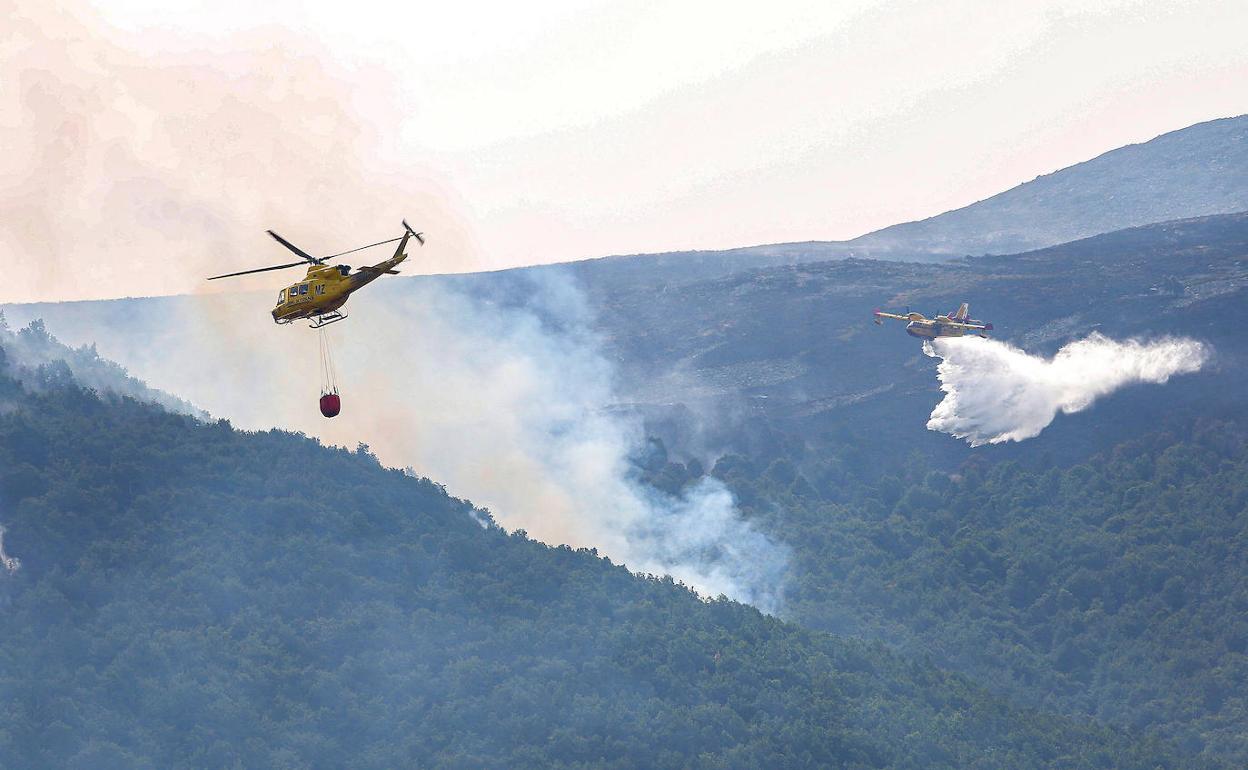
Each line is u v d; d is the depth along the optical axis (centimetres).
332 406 14275
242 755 17225
